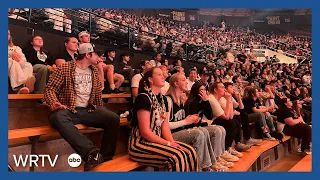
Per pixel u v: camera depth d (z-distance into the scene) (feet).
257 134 12.06
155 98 7.04
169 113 7.64
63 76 6.68
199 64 12.08
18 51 8.91
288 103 11.73
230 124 9.47
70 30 11.55
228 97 10.01
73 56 9.80
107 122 7.09
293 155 11.55
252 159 9.30
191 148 6.77
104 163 6.74
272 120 12.03
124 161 6.89
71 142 6.16
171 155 6.29
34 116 7.92
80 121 6.82
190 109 8.69
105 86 11.07
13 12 10.03
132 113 7.20
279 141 11.63
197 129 7.60
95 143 8.18
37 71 8.78
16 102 7.52
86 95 6.97
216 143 8.44
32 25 10.52
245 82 12.10
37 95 7.70
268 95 12.04
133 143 6.79
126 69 11.89
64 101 6.74
